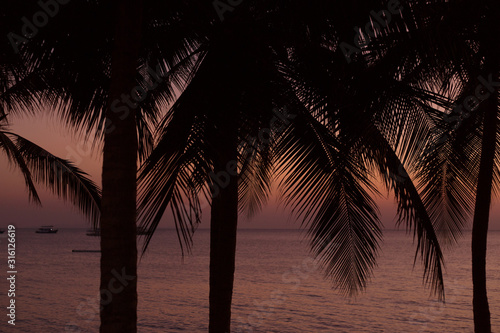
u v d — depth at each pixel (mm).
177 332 27922
